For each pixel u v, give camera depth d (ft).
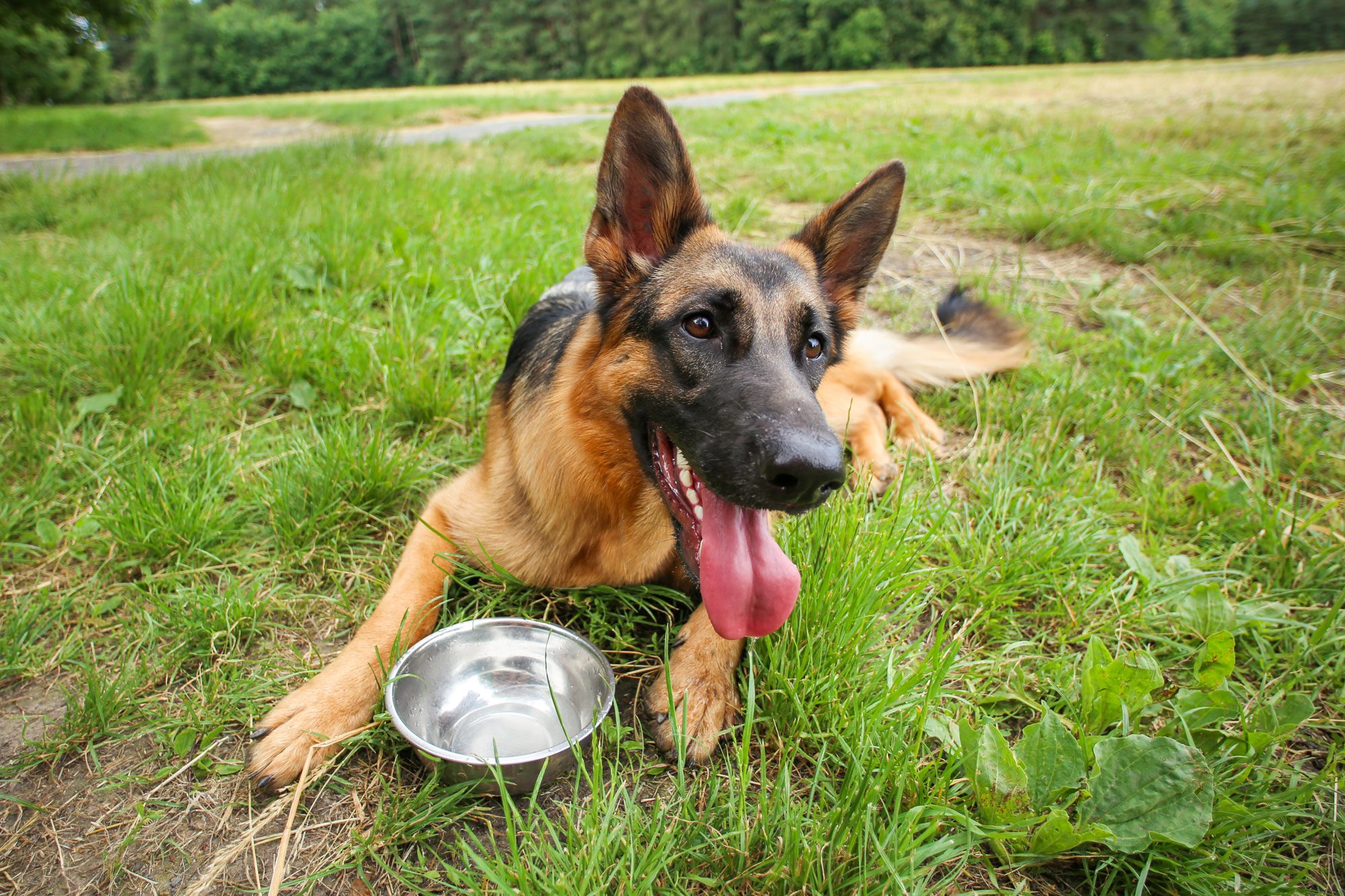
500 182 5.38
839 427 2.64
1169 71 22.40
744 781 1.48
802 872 1.41
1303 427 2.73
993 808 1.52
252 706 1.73
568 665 1.79
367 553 2.18
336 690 1.69
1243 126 7.90
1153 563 2.21
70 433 2.43
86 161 8.30
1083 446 2.74
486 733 1.70
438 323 3.02
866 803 1.47
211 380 2.82
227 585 2.01
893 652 1.79
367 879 1.47
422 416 2.66
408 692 1.69
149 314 2.77
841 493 2.21
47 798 1.57
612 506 1.96
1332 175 5.50
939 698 1.79
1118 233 4.39
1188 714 1.69
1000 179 5.46
